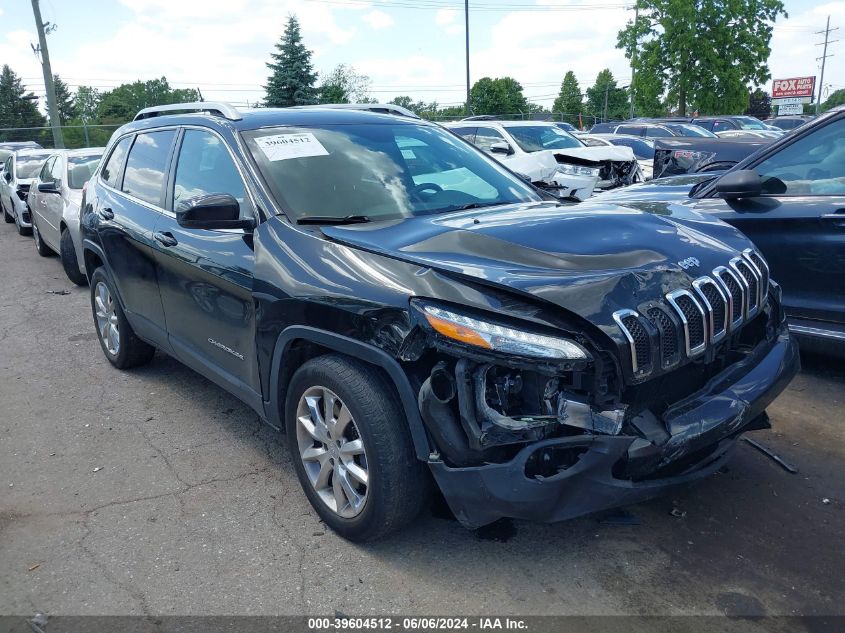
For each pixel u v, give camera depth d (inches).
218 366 155.2
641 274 107.3
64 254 340.5
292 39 1688.0
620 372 99.5
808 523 125.6
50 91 1156.5
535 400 101.3
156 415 183.0
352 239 123.0
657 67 1459.2
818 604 105.6
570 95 2910.9
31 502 142.5
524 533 125.3
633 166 495.8
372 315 109.7
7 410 190.2
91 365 224.2
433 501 122.5
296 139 151.7
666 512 130.3
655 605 106.4
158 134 186.5
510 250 112.5
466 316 101.0
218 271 143.0
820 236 178.7
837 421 165.2
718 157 417.7
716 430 109.6
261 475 150.3
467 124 506.0
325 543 124.7
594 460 98.7
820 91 2871.6
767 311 135.1
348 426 119.6
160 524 132.8
